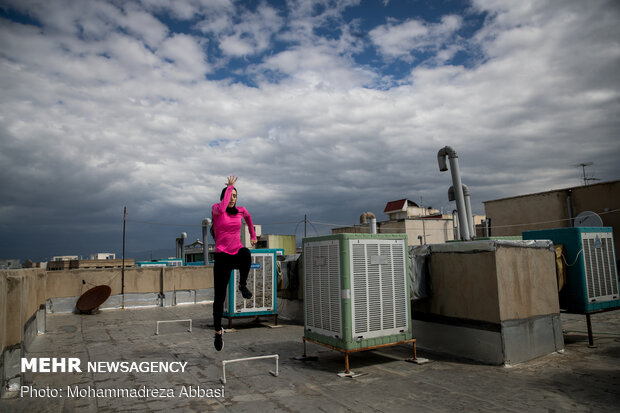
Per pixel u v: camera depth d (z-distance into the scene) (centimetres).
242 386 547
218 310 530
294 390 527
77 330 1079
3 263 2784
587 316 750
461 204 877
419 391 515
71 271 1539
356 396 500
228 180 539
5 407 481
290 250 3931
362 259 628
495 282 635
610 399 469
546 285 709
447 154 915
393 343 645
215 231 539
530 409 445
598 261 794
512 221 2386
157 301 1669
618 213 1905
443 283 730
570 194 2109
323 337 654
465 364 646
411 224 3228
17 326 562
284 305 1312
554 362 639
